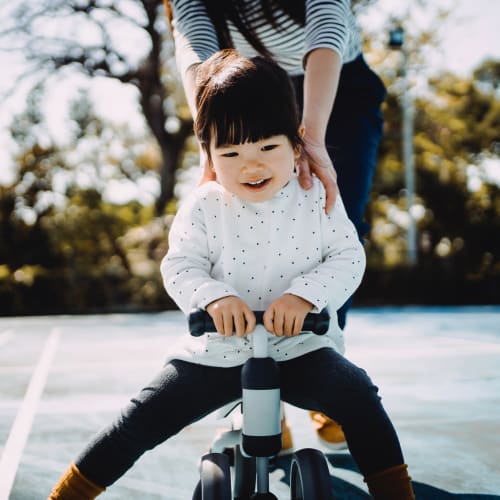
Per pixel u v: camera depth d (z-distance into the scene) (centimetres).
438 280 1490
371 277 1511
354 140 216
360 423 132
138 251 1684
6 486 184
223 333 134
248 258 156
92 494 138
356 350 454
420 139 2028
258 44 209
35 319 995
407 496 130
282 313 133
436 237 2017
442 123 2077
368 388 135
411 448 219
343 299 154
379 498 130
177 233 162
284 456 210
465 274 1507
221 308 135
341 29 187
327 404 136
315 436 238
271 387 129
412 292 1497
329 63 180
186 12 207
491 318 761
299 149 152
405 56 1639
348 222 162
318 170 164
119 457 138
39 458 211
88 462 138
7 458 211
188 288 146
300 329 134
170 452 218
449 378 343
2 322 905
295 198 160
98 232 1694
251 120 139
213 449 155
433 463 203
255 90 141
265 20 203
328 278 148
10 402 296
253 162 141
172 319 863
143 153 2022
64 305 1429
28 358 450
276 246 156
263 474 134
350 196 211
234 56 154
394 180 1966
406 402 288
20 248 1550
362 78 224
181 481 187
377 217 2034
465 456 210
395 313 916
